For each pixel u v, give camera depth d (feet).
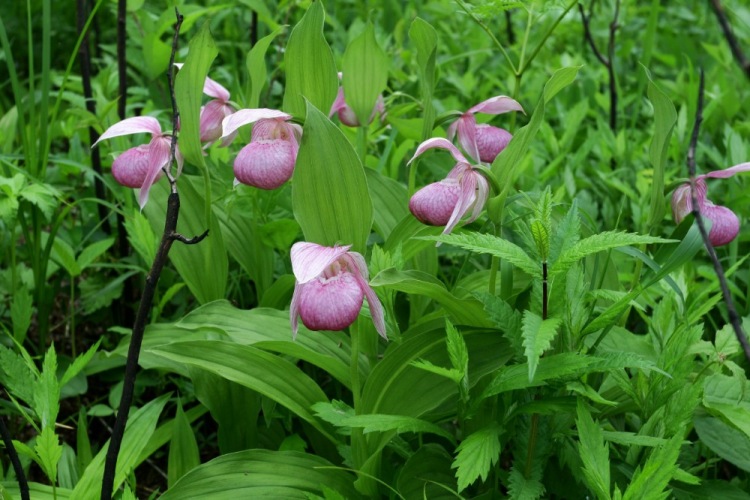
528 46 6.49
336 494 2.64
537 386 2.69
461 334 2.75
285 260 3.65
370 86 3.48
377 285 2.69
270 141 3.10
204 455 3.58
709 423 2.92
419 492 2.89
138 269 3.72
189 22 4.60
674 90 5.50
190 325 3.16
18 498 2.87
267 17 4.35
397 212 3.58
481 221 3.40
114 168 3.22
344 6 7.47
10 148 4.26
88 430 3.66
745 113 5.49
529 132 2.87
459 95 5.91
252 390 3.24
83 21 4.03
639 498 2.40
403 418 2.70
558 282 2.63
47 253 3.66
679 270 3.12
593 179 4.58
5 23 5.94
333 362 3.05
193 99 3.14
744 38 6.31
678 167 4.20
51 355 2.70
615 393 3.07
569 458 2.79
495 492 2.85
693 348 2.93
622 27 6.88
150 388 3.76
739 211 3.99
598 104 5.74
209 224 3.34
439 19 7.01
